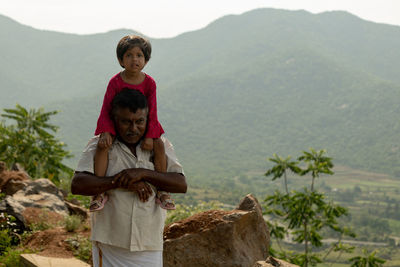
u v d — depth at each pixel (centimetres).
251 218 452
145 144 253
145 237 247
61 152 2008
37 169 1902
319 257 1709
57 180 1922
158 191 257
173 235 444
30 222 748
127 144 255
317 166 1658
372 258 1545
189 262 426
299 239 1725
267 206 1734
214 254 425
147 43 267
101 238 245
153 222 250
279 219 1745
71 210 927
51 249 601
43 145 1964
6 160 1875
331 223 1709
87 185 239
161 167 260
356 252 12294
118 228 243
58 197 953
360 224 19850
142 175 243
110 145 247
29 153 1892
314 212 1658
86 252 589
